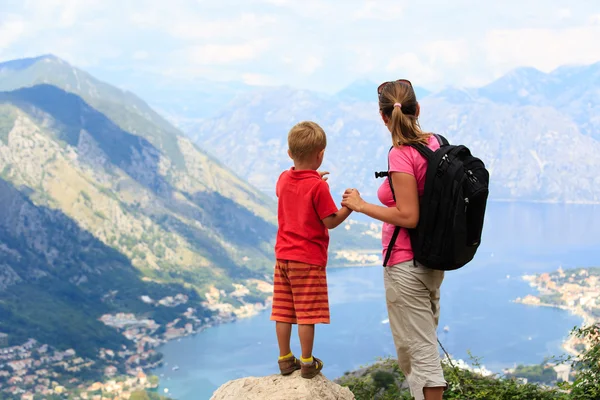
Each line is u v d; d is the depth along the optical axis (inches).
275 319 141.0
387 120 137.7
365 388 264.1
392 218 129.9
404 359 139.8
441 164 126.3
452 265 127.7
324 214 133.8
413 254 132.6
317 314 135.3
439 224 126.0
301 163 138.3
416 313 135.1
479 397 223.8
